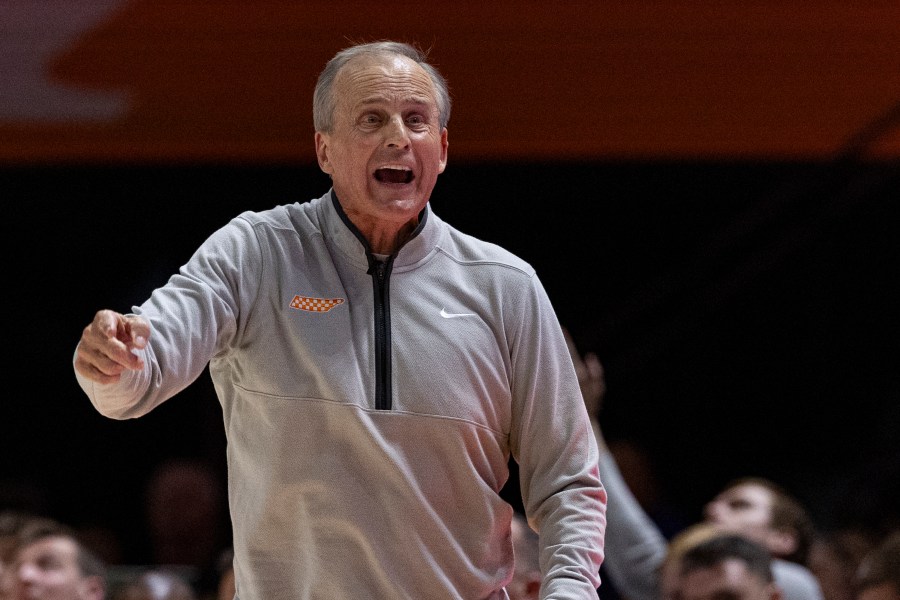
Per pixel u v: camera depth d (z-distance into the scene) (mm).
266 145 21234
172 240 28250
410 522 7867
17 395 28328
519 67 20297
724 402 28906
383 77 8070
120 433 28359
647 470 22875
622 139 21469
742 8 20094
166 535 22172
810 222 27812
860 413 28688
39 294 28312
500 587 8273
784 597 14859
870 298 28609
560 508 8234
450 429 7984
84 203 27906
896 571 14578
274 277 8070
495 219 28141
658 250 28547
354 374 7910
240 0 19531
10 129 20922
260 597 7938
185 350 7512
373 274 8172
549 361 8391
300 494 7848
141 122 21000
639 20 20094
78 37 19984
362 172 8008
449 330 8133
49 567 16406
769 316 28844
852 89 21031
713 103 21141
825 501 27766
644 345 28828
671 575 13766
